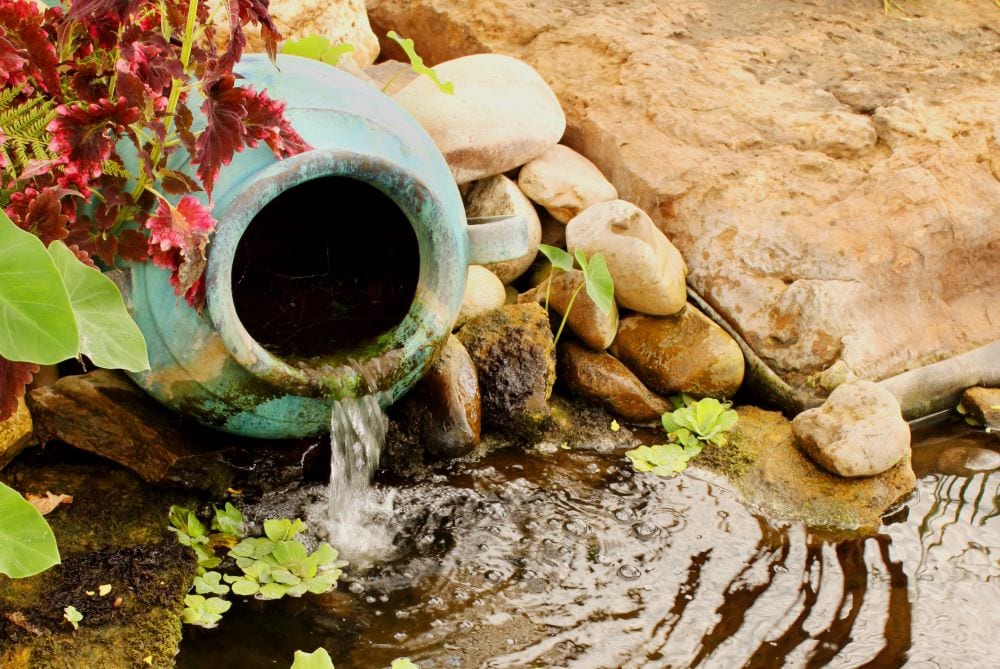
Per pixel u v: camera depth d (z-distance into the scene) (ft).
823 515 7.02
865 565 6.82
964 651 6.50
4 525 5.78
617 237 7.42
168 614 6.37
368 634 6.44
